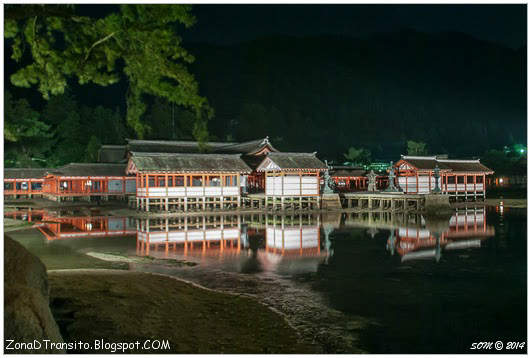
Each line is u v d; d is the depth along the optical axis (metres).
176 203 42.50
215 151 69.88
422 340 9.64
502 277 15.41
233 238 25.08
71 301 11.32
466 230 28.97
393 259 18.66
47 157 79.75
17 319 6.85
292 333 9.83
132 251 20.47
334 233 27.44
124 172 58.75
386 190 51.00
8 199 62.56
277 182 45.44
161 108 104.94
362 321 10.77
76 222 33.66
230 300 12.23
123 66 11.20
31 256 8.80
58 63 9.31
